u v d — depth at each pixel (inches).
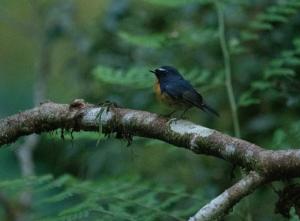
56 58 708.0
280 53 474.9
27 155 554.6
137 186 322.7
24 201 523.5
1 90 813.9
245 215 333.7
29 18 787.4
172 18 539.5
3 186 308.5
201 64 498.9
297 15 478.3
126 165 513.7
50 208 498.0
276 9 401.4
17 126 301.4
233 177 269.0
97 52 543.2
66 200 498.0
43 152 580.7
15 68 855.7
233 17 490.9
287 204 254.7
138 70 398.9
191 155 514.6
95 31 553.0
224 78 482.9
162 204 313.3
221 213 241.3
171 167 514.9
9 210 523.5
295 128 347.6
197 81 391.5
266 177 241.6
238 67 489.4
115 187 316.5
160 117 276.8
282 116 482.3
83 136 338.6
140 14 545.0
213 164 506.9
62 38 595.5
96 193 308.0
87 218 318.7
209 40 413.7
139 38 415.5
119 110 286.4
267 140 486.3
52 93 677.3
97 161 515.8
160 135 273.7
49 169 572.1
